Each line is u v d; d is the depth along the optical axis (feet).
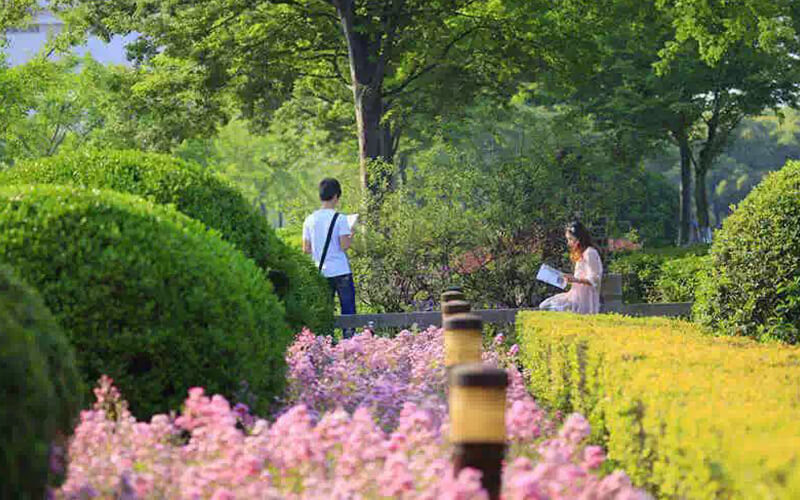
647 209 149.07
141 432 15.29
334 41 82.84
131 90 86.07
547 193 52.85
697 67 100.99
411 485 12.38
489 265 52.44
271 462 14.99
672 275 57.47
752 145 310.04
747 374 17.94
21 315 13.85
